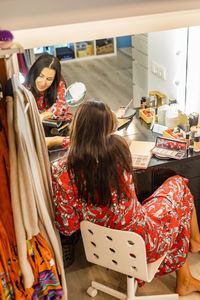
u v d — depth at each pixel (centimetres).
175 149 218
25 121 147
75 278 237
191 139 223
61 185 165
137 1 154
